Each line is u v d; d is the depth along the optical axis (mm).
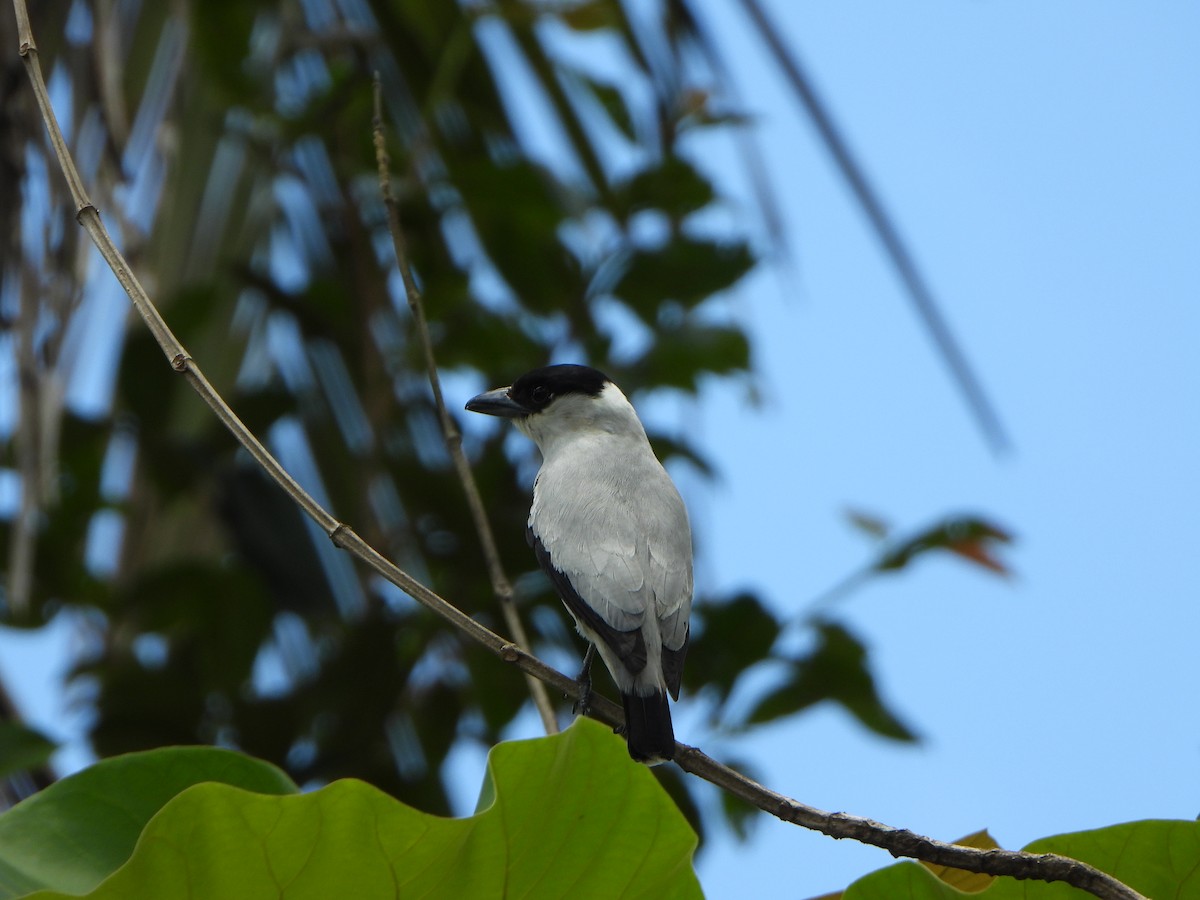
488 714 10375
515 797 4852
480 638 6668
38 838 5484
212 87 10539
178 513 11203
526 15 10516
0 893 5227
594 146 10656
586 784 4926
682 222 10719
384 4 10773
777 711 9656
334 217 10961
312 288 10992
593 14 10492
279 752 10031
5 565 10562
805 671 9656
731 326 10508
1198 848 5285
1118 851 5375
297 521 10648
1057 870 5188
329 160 10805
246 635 10555
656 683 7977
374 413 10477
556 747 4797
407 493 10359
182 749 5738
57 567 10672
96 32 8977
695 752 6859
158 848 4605
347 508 10914
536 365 10734
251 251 11031
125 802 5641
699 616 9758
